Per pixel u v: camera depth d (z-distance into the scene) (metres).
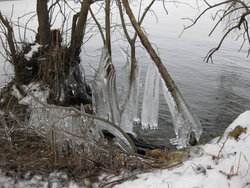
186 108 6.63
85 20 8.65
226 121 9.05
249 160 3.85
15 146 5.08
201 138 7.97
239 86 12.03
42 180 4.31
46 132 4.91
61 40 8.95
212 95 11.05
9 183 4.26
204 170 3.90
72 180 4.30
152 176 4.07
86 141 4.63
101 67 8.06
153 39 20.34
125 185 4.00
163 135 8.02
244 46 18.94
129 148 5.59
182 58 15.84
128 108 8.00
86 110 8.50
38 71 8.59
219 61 15.55
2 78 11.38
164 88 6.89
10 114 6.19
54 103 8.28
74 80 9.01
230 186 3.55
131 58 8.08
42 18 8.58
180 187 3.66
